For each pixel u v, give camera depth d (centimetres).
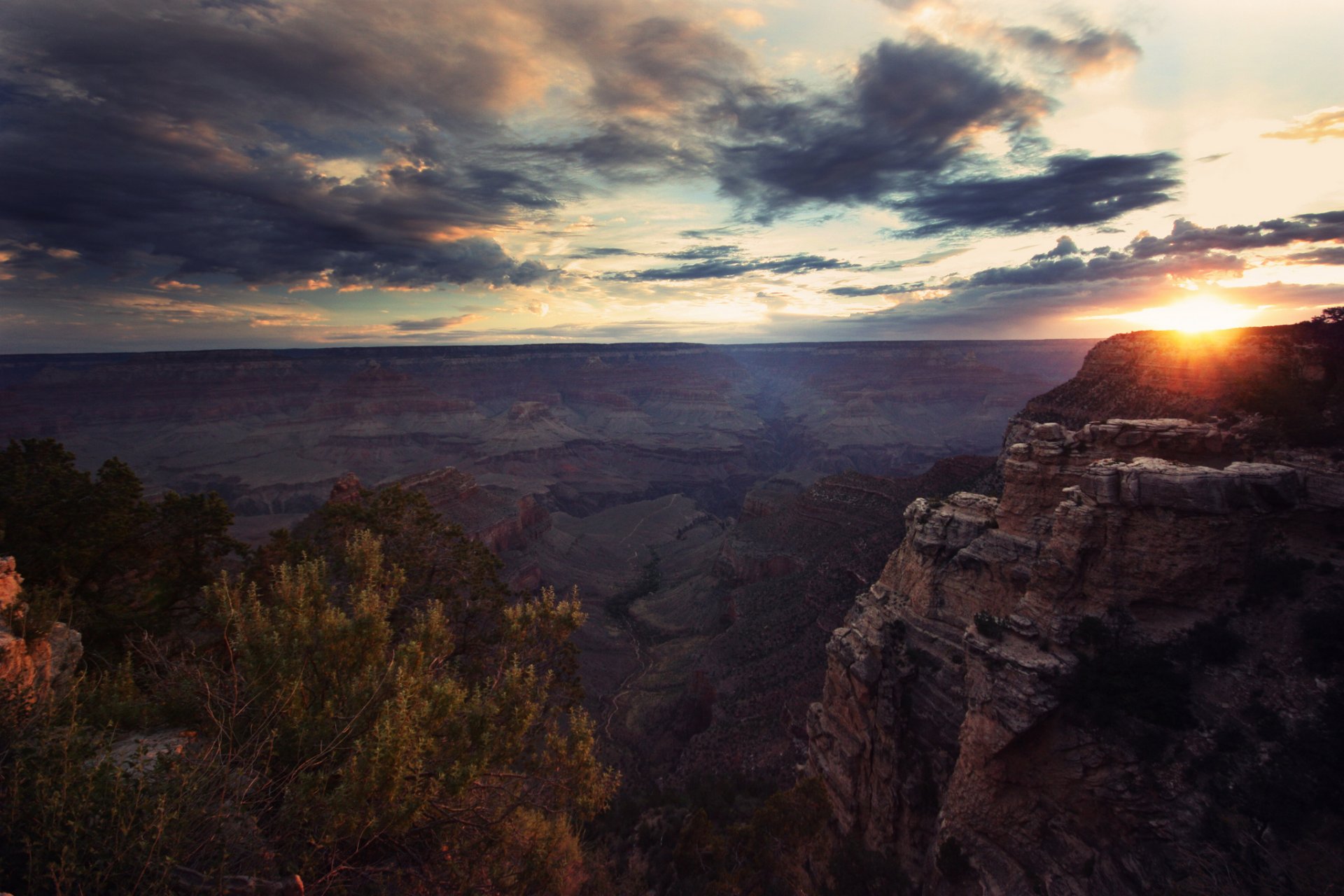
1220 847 1948
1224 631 2294
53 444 2722
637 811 4009
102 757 821
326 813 802
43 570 2292
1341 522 2319
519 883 1071
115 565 2564
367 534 1458
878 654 3500
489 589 2209
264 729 905
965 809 2575
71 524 2441
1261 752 2020
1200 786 2078
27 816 635
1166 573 2408
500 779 1160
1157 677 2297
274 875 720
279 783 866
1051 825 2344
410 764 852
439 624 1259
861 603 4125
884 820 3216
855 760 3456
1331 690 2019
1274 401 3478
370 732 888
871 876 2727
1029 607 2734
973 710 2619
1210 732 2136
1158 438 2798
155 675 1059
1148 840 2130
